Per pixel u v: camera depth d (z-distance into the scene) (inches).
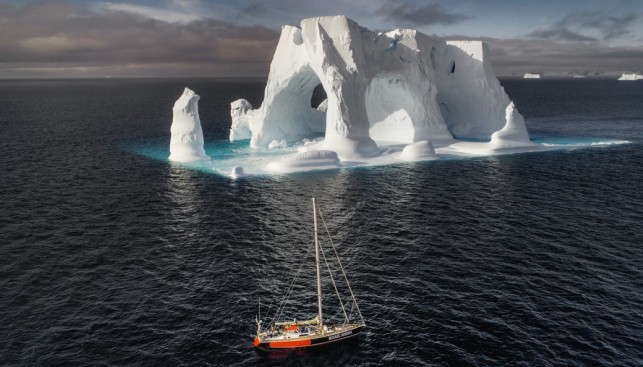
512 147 2982.3
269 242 1512.1
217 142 3499.0
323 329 981.8
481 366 885.8
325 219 1732.3
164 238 1547.7
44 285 1217.4
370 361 912.9
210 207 1881.2
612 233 1565.0
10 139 3553.2
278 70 3230.8
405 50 3216.0
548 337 974.4
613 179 2283.5
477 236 1546.5
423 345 954.1
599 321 1034.1
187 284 1222.9
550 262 1337.4
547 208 1844.2
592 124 4370.1
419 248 1450.5
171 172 2490.2
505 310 1079.6
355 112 2866.6
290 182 2273.6
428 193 2069.4
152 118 5255.9
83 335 993.5
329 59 2822.3
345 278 1251.8
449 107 3767.2
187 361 911.0
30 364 896.3
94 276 1269.7
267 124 3260.3
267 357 930.1
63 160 2790.4
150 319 1056.2
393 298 1141.1
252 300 1142.3
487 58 3535.9
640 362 895.1
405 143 3277.6
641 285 1197.7
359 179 2327.8
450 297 1140.5
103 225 1672.0
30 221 1710.1
